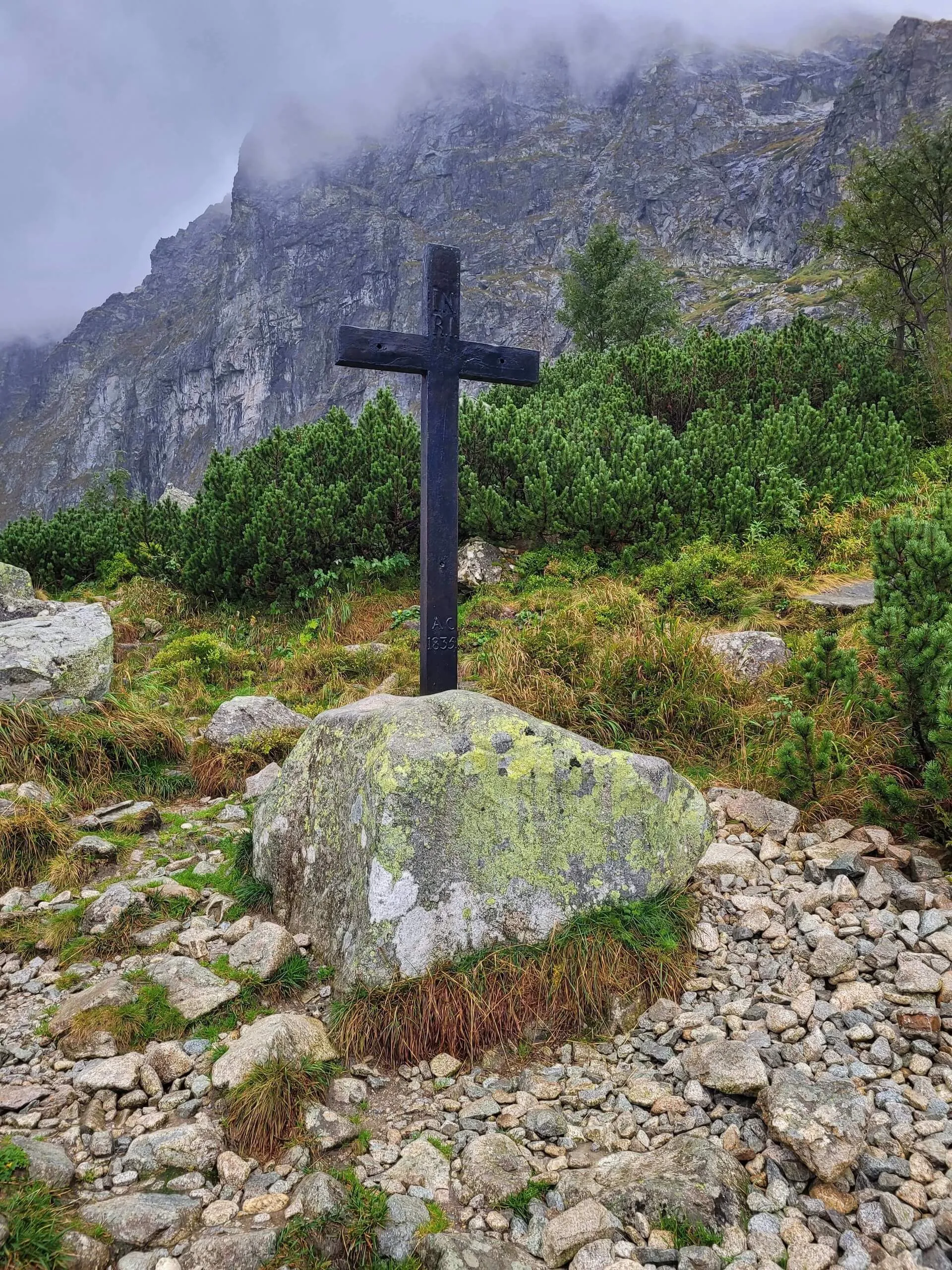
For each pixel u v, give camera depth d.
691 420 12.23
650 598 8.64
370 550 10.86
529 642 6.95
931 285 18.23
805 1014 3.19
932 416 12.91
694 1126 2.76
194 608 11.10
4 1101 2.82
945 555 4.92
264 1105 2.72
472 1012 3.23
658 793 3.80
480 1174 2.56
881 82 150.50
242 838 4.70
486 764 3.53
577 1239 2.28
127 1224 2.29
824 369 12.83
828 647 5.32
